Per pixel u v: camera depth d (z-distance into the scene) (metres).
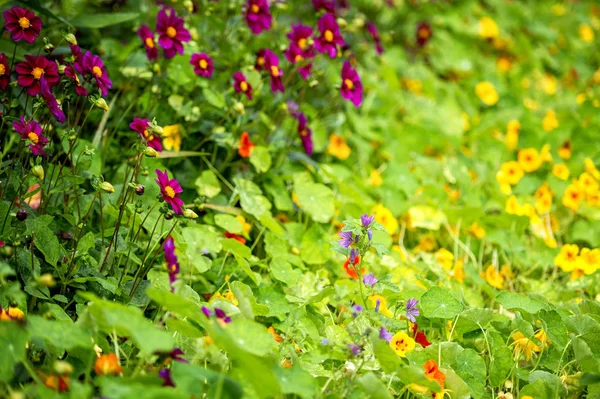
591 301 2.95
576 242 3.49
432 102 3.96
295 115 3.35
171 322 2.66
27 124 2.79
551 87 4.48
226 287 3.00
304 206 3.22
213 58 3.31
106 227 2.98
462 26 4.45
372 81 3.79
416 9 4.36
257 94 3.30
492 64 4.53
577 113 3.98
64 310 2.79
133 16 3.20
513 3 4.96
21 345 2.55
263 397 2.61
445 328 2.96
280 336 2.89
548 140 3.81
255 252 3.20
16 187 2.84
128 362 2.67
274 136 3.36
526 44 4.57
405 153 3.71
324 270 3.10
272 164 3.34
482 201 3.55
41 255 2.84
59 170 2.93
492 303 3.16
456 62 4.25
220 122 3.23
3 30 3.14
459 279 3.23
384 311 2.97
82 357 2.68
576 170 3.68
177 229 2.99
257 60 3.29
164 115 3.24
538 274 3.33
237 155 3.30
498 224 3.34
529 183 3.62
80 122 3.21
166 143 3.20
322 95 3.72
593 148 3.73
